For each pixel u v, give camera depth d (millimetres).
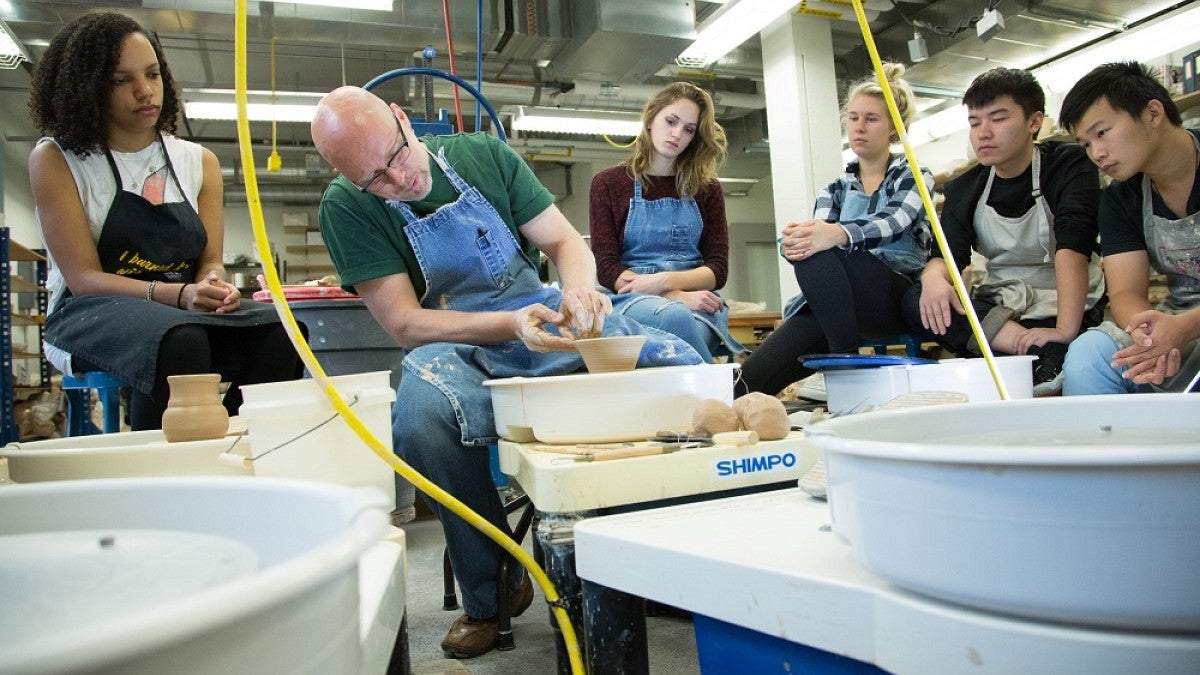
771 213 8914
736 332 3934
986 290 2033
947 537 334
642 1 4277
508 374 1221
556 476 688
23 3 3875
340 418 822
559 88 5457
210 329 1659
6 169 6695
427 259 1337
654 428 892
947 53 5062
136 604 288
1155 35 4379
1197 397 500
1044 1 4418
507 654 1224
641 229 2248
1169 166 1601
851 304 1888
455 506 654
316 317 1745
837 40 5730
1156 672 295
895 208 1977
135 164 1691
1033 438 487
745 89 6570
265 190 8352
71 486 421
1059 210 1896
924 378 1089
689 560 486
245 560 338
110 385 1563
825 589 401
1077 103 1614
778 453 793
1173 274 1708
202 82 6344
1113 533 296
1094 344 1548
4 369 2857
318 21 4086
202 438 944
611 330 1354
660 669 1109
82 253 1585
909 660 356
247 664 208
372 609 362
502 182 1477
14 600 295
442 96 5215
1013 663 319
